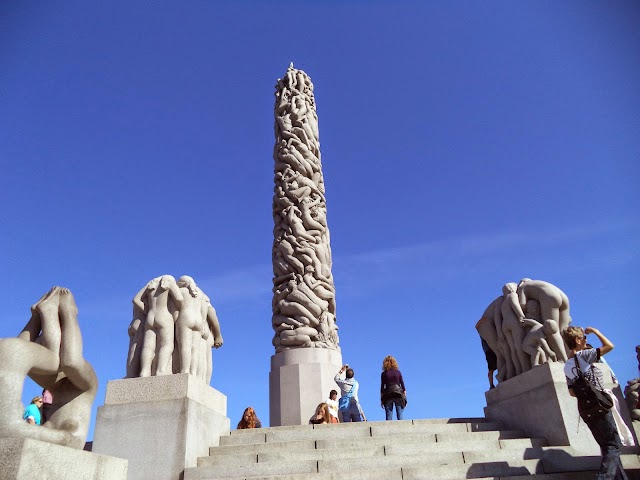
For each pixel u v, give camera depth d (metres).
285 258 17.31
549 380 9.34
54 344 5.26
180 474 8.02
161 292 9.55
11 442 4.28
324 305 16.66
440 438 9.22
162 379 8.79
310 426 10.00
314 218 17.94
